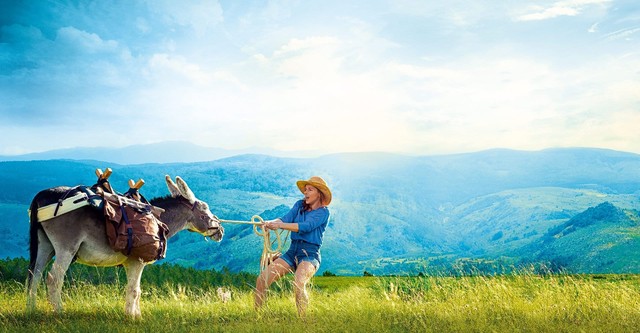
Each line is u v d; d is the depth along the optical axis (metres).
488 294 9.73
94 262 7.66
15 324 6.71
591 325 7.43
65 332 6.45
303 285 7.98
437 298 10.03
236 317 8.20
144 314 8.12
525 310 8.61
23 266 12.01
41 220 7.23
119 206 7.63
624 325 7.56
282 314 8.12
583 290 9.63
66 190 7.45
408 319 7.89
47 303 8.09
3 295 9.46
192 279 14.20
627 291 9.90
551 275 10.55
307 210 8.43
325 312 8.23
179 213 8.74
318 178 8.34
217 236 8.87
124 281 12.11
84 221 7.40
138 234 7.59
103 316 7.77
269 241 8.29
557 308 8.75
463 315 8.21
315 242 8.20
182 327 7.07
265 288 8.16
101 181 7.82
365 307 8.90
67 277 11.32
